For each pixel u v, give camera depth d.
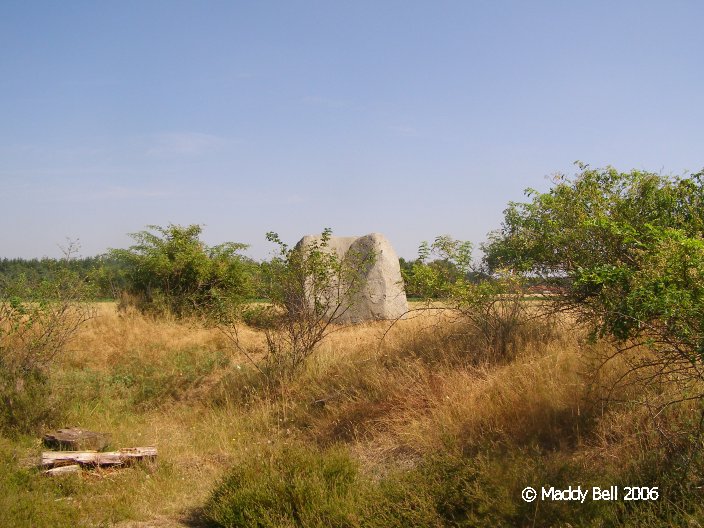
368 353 9.73
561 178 8.45
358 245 15.67
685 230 7.04
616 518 4.56
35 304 11.05
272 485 5.92
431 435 6.79
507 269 8.48
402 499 5.29
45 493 6.33
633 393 5.96
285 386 9.69
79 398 9.73
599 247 7.81
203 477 7.05
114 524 5.79
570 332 8.02
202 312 15.50
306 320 10.59
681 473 4.82
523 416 6.41
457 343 8.81
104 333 13.51
